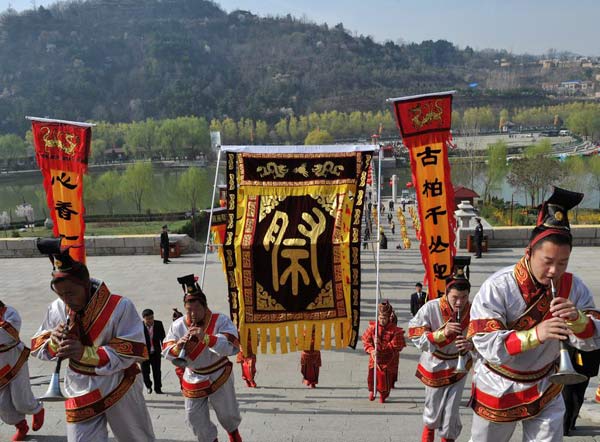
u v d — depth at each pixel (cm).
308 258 1130
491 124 17838
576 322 388
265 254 1133
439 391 739
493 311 421
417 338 727
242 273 1136
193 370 727
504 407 448
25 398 803
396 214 4769
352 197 1162
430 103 1248
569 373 380
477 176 9319
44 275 2547
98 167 13862
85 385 536
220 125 16300
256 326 1130
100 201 8825
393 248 3186
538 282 418
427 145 1264
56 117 19450
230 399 746
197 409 732
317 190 1172
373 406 1029
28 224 5972
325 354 1483
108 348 519
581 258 2566
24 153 14538
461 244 2894
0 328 771
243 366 1194
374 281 2353
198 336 678
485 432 462
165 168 13962
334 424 913
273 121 19188
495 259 2652
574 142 14350
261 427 900
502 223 4506
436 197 1273
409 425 899
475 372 480
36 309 2030
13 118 18950
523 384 445
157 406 1072
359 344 1573
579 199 399
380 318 1073
